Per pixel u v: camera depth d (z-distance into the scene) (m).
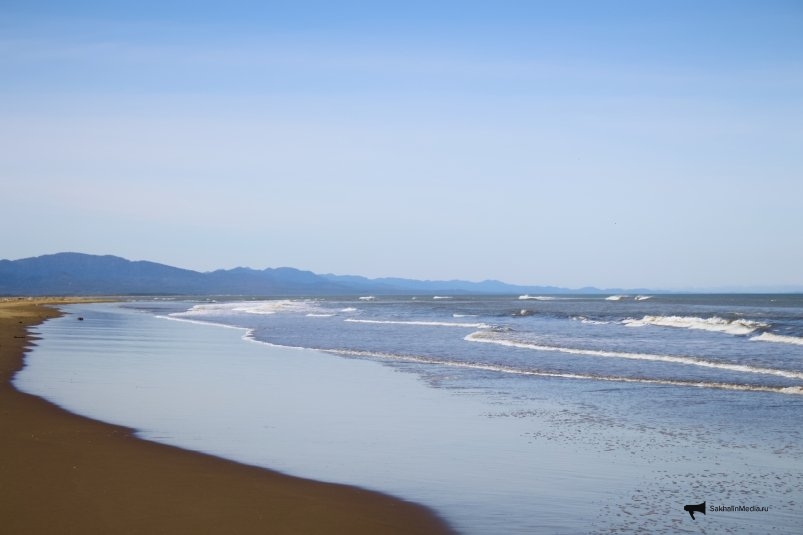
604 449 12.64
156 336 40.47
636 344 33.34
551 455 12.23
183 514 8.45
